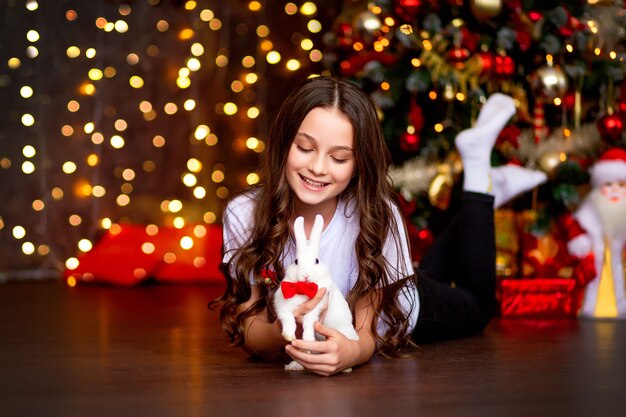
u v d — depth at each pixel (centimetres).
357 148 189
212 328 278
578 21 293
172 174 532
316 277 180
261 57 546
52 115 497
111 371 196
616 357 216
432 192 311
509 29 293
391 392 170
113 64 515
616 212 292
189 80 533
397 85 308
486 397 166
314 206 200
